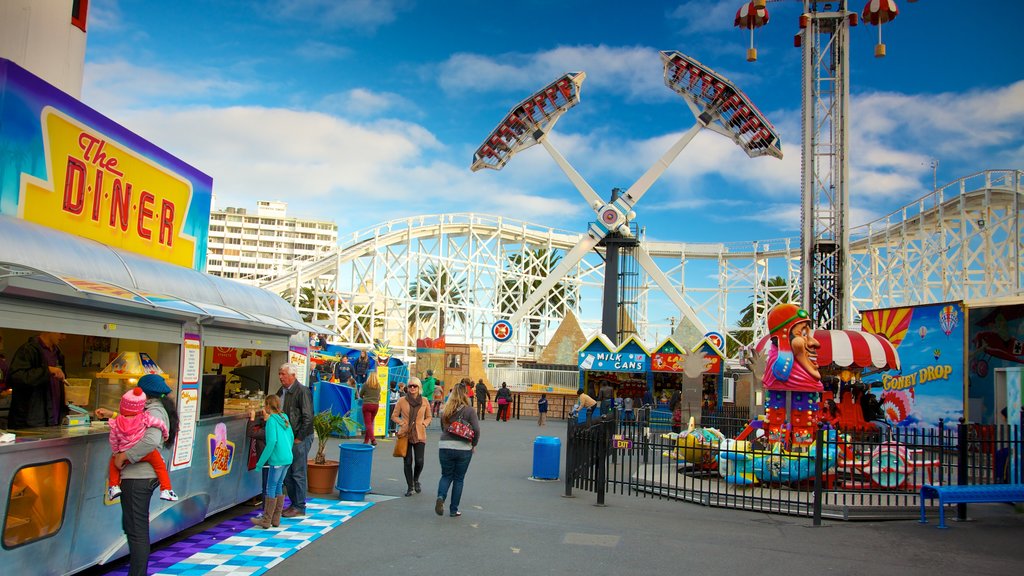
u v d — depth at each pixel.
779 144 41.62
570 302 67.81
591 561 8.47
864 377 25.16
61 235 7.49
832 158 26.27
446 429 10.80
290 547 8.62
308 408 10.30
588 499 12.95
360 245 52.69
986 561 8.77
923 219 39.38
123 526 6.69
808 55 26.36
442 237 56.25
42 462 6.27
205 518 9.43
